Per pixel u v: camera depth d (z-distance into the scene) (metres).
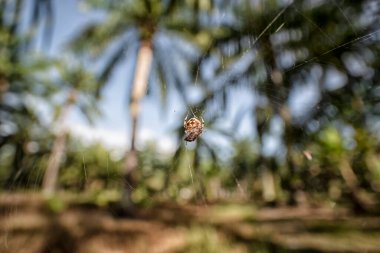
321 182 5.38
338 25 2.12
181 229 7.47
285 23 1.71
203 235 6.61
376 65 2.68
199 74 2.44
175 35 9.37
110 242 6.09
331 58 2.46
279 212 10.88
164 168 4.43
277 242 6.35
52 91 15.51
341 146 7.25
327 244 5.95
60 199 9.33
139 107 9.86
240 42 1.93
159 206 9.70
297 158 3.61
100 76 10.98
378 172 9.62
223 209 11.26
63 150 3.83
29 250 4.70
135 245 6.11
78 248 5.72
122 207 9.23
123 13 10.07
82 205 9.64
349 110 3.52
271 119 3.27
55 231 6.14
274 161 3.98
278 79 2.62
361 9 2.02
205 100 2.70
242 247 6.04
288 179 4.34
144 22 9.98
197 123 2.60
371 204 9.76
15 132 4.07
